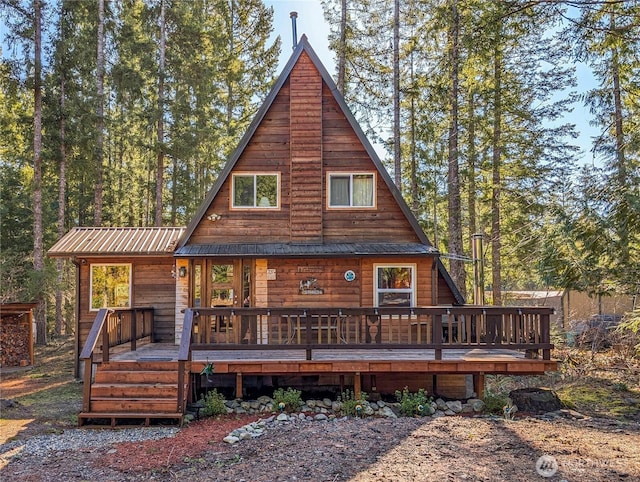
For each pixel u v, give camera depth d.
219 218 12.48
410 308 9.31
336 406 8.92
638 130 10.06
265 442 6.80
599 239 9.89
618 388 11.39
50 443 6.95
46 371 14.46
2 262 19.67
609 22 8.68
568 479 5.20
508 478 5.24
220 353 10.29
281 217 12.54
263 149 12.66
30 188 18.72
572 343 16.83
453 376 10.77
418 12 19.53
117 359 9.26
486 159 20.75
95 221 19.19
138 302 13.17
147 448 6.63
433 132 19.77
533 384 12.26
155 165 30.59
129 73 20.14
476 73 14.37
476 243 12.84
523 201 19.84
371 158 12.49
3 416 8.73
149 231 14.32
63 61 18.86
